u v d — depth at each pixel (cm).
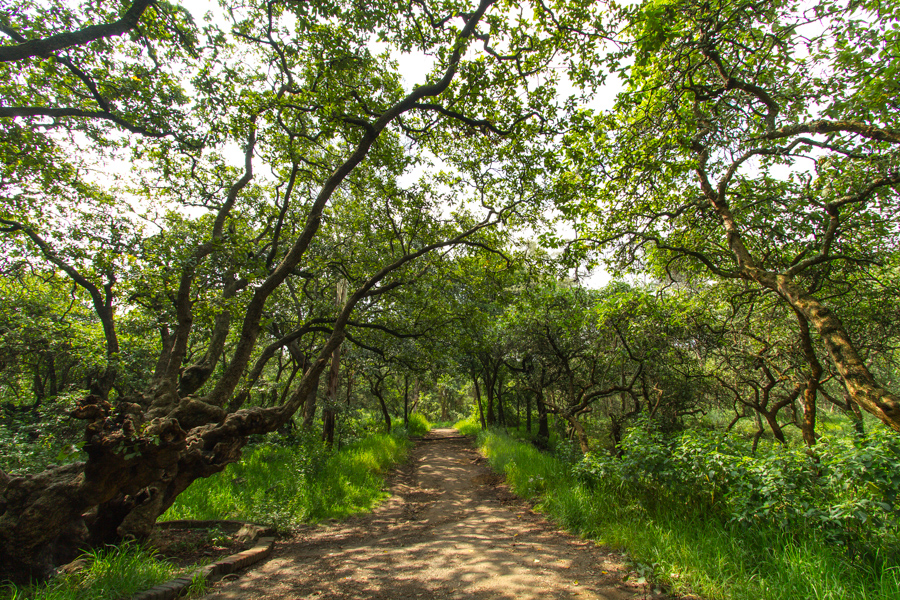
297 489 823
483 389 2947
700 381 1220
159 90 866
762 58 573
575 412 1096
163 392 589
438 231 1108
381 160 984
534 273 1034
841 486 377
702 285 993
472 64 755
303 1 698
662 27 514
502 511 758
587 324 1166
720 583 353
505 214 956
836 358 417
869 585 312
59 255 1009
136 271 844
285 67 877
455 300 1184
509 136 852
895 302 802
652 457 530
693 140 659
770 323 902
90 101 873
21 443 752
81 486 382
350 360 1695
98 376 1103
